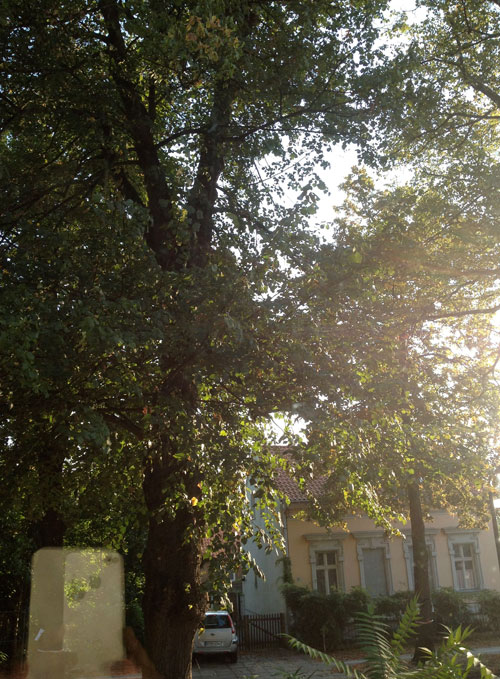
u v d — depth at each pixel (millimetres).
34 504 9094
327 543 24516
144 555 7855
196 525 6934
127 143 9570
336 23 9805
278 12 9516
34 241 6652
